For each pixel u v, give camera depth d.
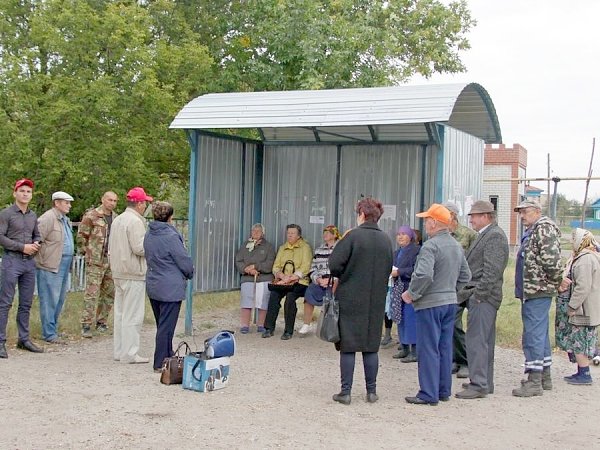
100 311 10.38
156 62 15.82
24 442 5.50
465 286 7.21
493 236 7.22
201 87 17.06
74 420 6.07
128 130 15.34
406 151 10.93
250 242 11.07
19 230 8.70
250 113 9.93
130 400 6.73
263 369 8.30
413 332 8.82
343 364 6.81
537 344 7.44
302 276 10.52
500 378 8.34
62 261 9.66
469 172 10.54
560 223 36.88
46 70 16.02
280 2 17.44
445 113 8.74
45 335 9.52
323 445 5.62
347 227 11.36
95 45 14.95
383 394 7.31
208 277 10.94
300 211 11.69
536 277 7.37
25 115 15.34
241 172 11.56
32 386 7.12
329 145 11.48
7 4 16.03
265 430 5.95
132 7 15.55
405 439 5.83
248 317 10.86
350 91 9.80
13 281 8.62
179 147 16.94
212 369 7.18
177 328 11.28
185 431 5.87
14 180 15.28
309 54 17.30
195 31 18.50
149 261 7.86
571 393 7.62
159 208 7.87
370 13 19.64
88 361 8.47
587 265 7.88
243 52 18.25
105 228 10.04
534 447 5.77
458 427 6.21
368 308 6.76
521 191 35.59
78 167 14.61
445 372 7.03
